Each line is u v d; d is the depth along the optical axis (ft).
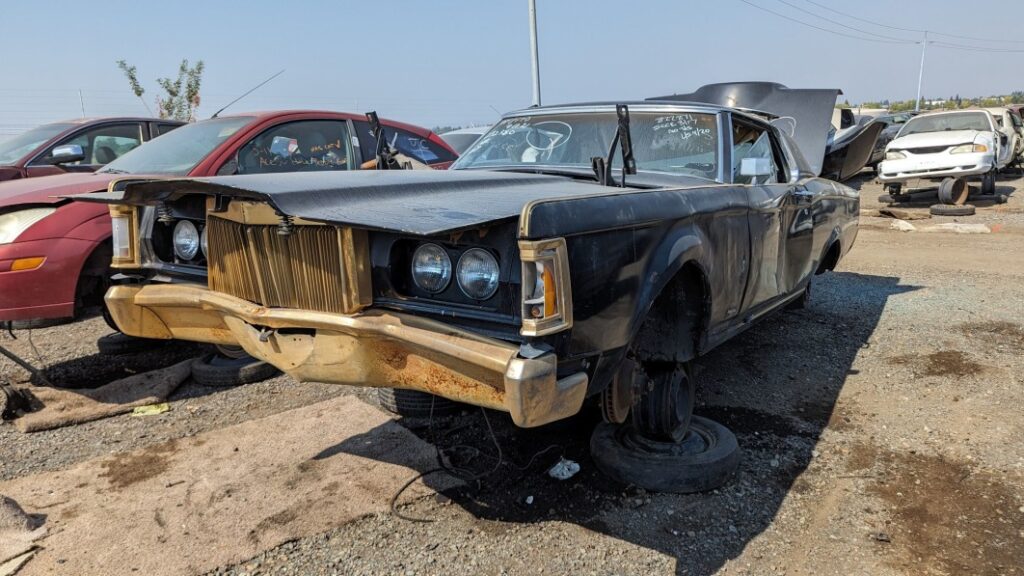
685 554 9.07
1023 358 16.51
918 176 46.42
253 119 19.34
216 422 12.96
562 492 10.47
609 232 8.24
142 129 25.08
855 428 12.89
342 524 9.53
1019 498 10.37
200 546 8.98
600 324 8.16
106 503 10.03
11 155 22.81
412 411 12.83
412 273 8.34
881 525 9.74
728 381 15.25
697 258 9.96
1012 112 63.93
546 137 14.01
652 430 10.81
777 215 13.67
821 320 20.22
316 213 7.84
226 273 9.59
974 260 29.55
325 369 8.77
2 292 14.16
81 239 15.01
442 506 10.03
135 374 15.43
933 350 17.24
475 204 8.40
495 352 7.42
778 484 10.85
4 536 9.02
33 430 12.44
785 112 30.60
